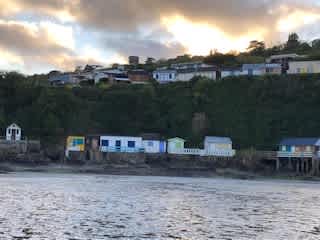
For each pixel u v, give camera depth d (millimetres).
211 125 129875
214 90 140875
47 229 29203
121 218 34719
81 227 30422
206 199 50062
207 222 34594
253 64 158500
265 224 34781
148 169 98500
